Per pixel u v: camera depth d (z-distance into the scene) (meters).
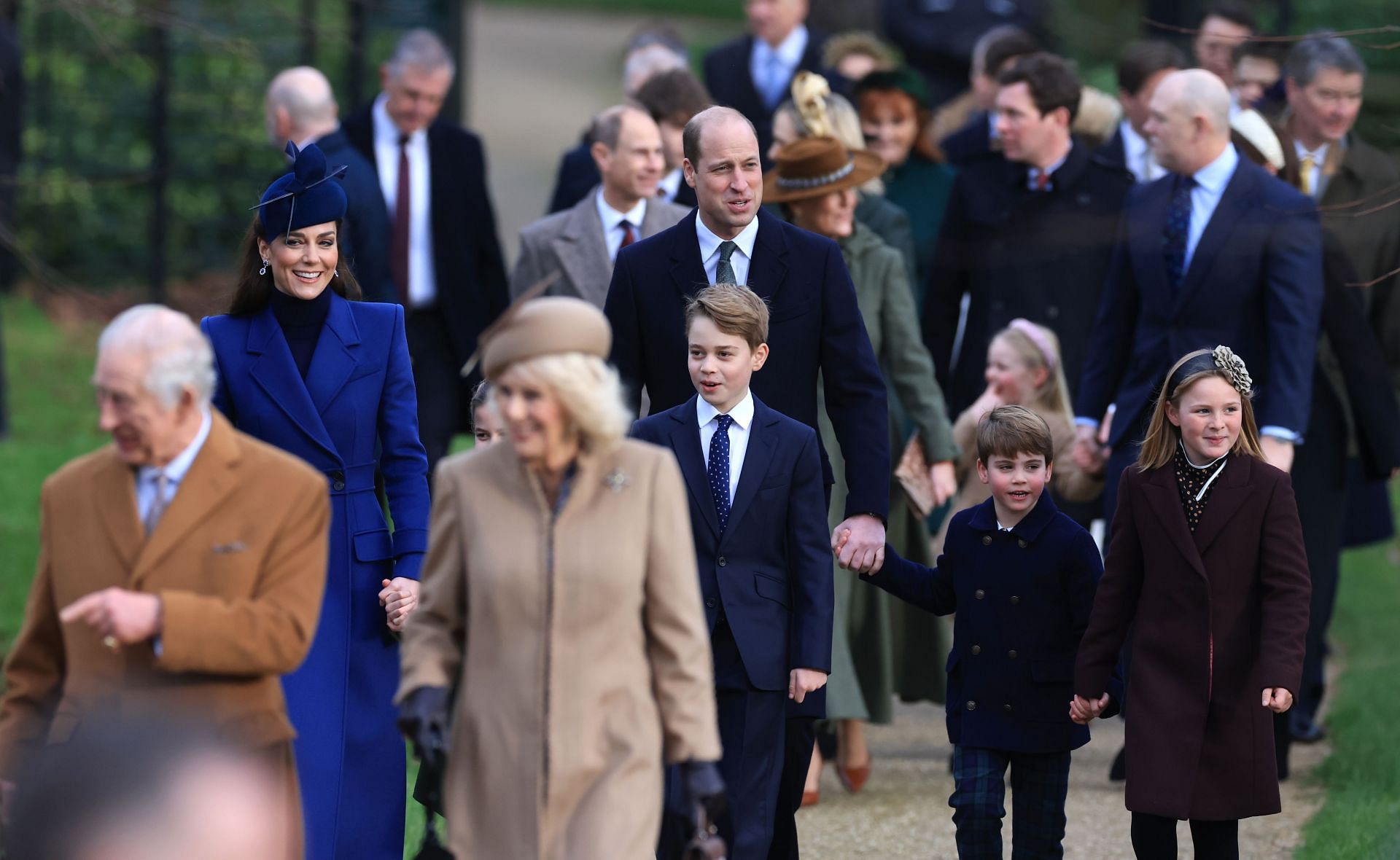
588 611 14.32
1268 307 23.34
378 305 19.12
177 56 53.28
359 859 18.08
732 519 17.91
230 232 55.06
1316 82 25.55
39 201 53.72
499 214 62.12
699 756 14.48
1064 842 22.09
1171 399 18.05
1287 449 22.95
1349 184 25.61
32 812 13.80
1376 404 24.56
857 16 52.88
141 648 14.06
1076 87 27.84
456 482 14.72
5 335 50.53
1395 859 20.64
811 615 17.84
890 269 24.16
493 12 105.19
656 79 29.44
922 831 22.73
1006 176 28.27
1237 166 23.70
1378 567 37.22
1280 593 17.72
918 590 19.70
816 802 23.94
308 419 18.22
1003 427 18.75
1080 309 27.89
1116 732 27.47
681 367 19.80
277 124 29.81
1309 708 26.64
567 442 14.34
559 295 26.03
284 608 14.18
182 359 13.73
